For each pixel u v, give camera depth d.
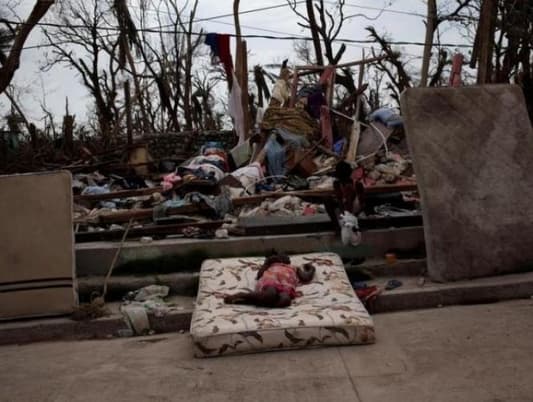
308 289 6.00
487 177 6.61
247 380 4.49
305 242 6.91
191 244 6.83
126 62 29.11
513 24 17.25
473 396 3.94
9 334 5.88
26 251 6.14
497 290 6.23
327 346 5.11
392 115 10.50
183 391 4.35
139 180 11.23
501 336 5.03
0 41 13.34
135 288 6.52
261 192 8.69
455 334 5.17
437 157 6.53
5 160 15.30
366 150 10.36
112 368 4.91
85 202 9.10
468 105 6.75
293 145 10.17
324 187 8.65
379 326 5.60
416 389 4.11
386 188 7.90
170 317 5.95
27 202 6.23
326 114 10.94
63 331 5.92
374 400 4.00
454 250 6.39
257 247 6.88
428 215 6.41
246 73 14.16
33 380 4.75
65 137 17.03
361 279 6.68
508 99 6.88
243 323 5.10
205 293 5.88
